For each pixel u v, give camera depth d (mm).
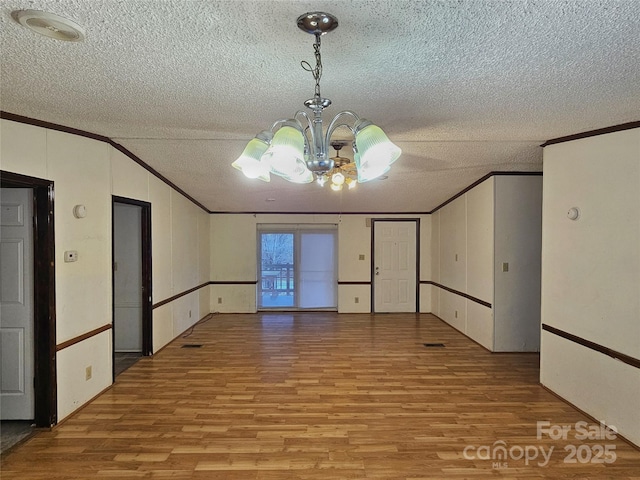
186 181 5211
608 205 2867
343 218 7336
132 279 4664
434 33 1638
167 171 4723
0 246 2893
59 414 2945
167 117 2877
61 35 1650
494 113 2717
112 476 2303
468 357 4602
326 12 1485
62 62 1938
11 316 2902
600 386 2932
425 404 3287
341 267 7328
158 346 4828
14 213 2893
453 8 1451
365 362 4406
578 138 3164
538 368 4203
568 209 3270
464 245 5668
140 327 4691
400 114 2750
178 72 2070
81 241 3238
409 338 5477
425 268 7344
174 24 1576
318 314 7215
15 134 2623
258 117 2881
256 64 1969
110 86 2264
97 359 3445
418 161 4312
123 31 1631
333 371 4102
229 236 7305
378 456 2512
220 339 5414
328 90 2316
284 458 2488
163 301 4992
